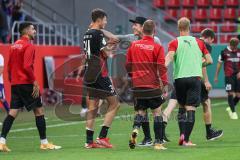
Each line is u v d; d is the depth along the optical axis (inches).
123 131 1804.9
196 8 3663.9
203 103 1561.3
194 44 1437.0
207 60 1454.2
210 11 3641.7
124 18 3287.4
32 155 1334.9
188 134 1461.6
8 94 2588.6
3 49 2566.4
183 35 1443.2
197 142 1545.3
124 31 3272.6
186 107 1455.5
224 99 3026.6
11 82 1428.4
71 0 3284.9
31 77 1409.9
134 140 1390.3
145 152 1349.7
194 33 3459.6
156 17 3474.4
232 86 2183.8
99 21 1441.9
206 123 1578.5
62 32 3125.0
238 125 1942.7
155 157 1270.9
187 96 1443.2
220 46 3115.2
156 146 1397.6
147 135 1481.3
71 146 1498.5
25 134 1796.3
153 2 3651.6
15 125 2033.7
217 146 1454.2
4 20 2822.3
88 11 3280.0
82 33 3265.3
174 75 1449.3
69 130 1870.1
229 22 3624.5
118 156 1291.8
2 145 1417.3
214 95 3159.5
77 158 1270.9
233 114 2160.4
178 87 1446.9
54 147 1446.9
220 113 2346.2
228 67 2188.7
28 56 1397.6
